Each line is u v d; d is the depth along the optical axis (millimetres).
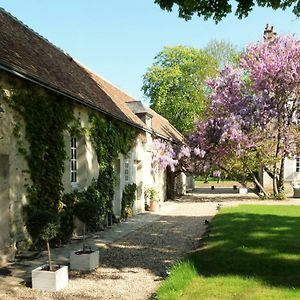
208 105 24062
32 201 8469
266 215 13680
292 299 4898
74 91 10562
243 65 22375
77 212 7344
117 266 7152
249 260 7008
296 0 6520
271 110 21141
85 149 11250
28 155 8438
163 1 6508
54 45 13953
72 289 5758
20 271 6727
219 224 11648
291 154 22531
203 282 5750
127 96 22234
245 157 22438
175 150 22766
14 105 7984
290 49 21016
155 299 5148
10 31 10242
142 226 12430
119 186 14289
